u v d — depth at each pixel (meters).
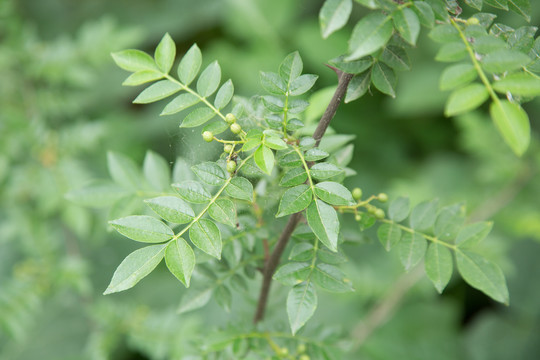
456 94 1.08
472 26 1.14
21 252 4.02
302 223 1.64
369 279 3.44
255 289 2.24
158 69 1.42
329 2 1.06
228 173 1.32
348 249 3.93
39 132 3.36
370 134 4.79
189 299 1.77
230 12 4.86
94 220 3.48
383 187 4.56
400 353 3.66
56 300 3.76
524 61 1.05
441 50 1.11
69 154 3.43
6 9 3.46
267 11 4.76
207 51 4.76
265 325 1.93
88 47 3.54
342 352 1.86
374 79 1.32
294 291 1.44
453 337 3.88
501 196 3.74
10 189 3.33
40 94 3.63
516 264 4.18
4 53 3.44
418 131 4.88
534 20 3.88
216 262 1.80
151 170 2.09
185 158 1.78
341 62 1.30
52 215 3.77
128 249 4.11
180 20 5.16
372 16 1.06
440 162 4.62
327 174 1.30
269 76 1.35
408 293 3.50
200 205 1.78
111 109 4.73
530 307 4.06
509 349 3.93
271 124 1.39
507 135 1.04
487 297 4.17
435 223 1.57
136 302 3.90
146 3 5.31
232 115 1.35
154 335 2.92
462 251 1.52
